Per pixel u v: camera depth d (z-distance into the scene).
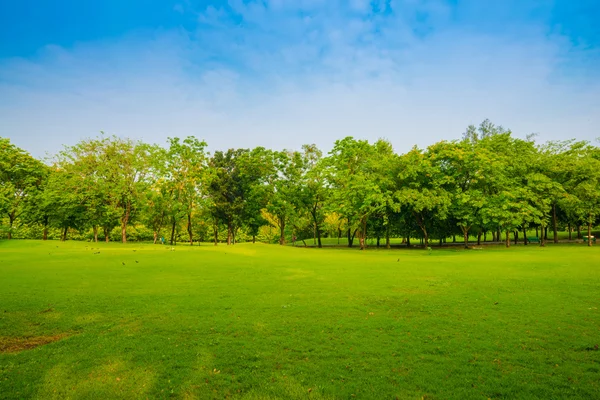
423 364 8.20
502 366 8.05
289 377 7.62
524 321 11.20
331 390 7.07
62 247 37.59
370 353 8.83
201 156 53.59
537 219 41.94
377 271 22.06
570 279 18.17
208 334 10.16
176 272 21.17
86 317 11.67
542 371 7.79
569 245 46.25
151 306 13.05
